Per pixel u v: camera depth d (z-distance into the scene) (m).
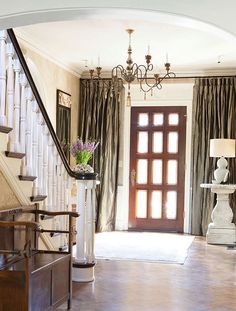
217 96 7.70
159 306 3.63
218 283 4.41
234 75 7.71
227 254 5.94
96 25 5.47
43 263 3.11
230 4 2.83
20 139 3.68
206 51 6.65
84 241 4.41
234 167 7.51
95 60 7.36
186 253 5.95
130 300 3.79
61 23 5.41
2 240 3.22
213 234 6.76
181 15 2.86
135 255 5.73
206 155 7.67
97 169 8.04
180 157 8.01
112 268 5.00
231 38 2.88
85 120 8.16
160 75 8.02
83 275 4.36
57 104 7.19
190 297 3.91
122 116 8.20
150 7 2.88
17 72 3.59
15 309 2.77
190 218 7.86
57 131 7.21
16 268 2.93
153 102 8.11
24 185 3.69
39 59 6.53
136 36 5.93
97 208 7.98
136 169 8.19
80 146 5.22
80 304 3.64
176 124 8.04
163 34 5.80
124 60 7.34
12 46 3.49
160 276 4.67
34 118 3.88
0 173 3.37
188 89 7.98
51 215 3.71
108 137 8.07
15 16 2.98
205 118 7.73
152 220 8.10
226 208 6.86
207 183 7.64
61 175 4.50
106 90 8.12
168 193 8.06
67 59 7.32
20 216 3.52
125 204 8.18
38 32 5.83
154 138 8.13
